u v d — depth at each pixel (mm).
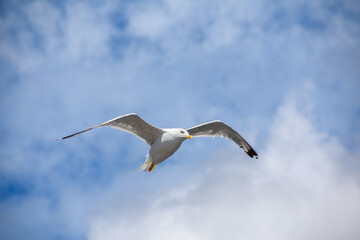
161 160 11086
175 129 11023
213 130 12727
